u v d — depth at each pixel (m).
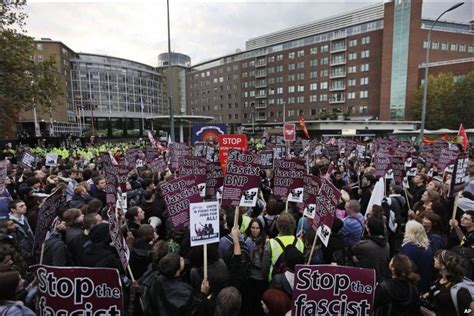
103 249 3.80
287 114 84.94
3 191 6.74
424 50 63.25
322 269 2.78
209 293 3.44
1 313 2.44
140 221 5.36
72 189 7.77
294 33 93.62
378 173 8.16
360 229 5.00
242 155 6.01
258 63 90.88
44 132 50.88
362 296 2.79
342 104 74.12
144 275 3.47
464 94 49.81
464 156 5.57
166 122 36.22
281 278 3.44
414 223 4.05
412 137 39.91
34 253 4.06
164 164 10.70
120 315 2.75
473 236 4.15
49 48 73.69
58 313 2.71
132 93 106.75
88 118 95.06
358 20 79.81
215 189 7.36
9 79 19.34
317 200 4.23
